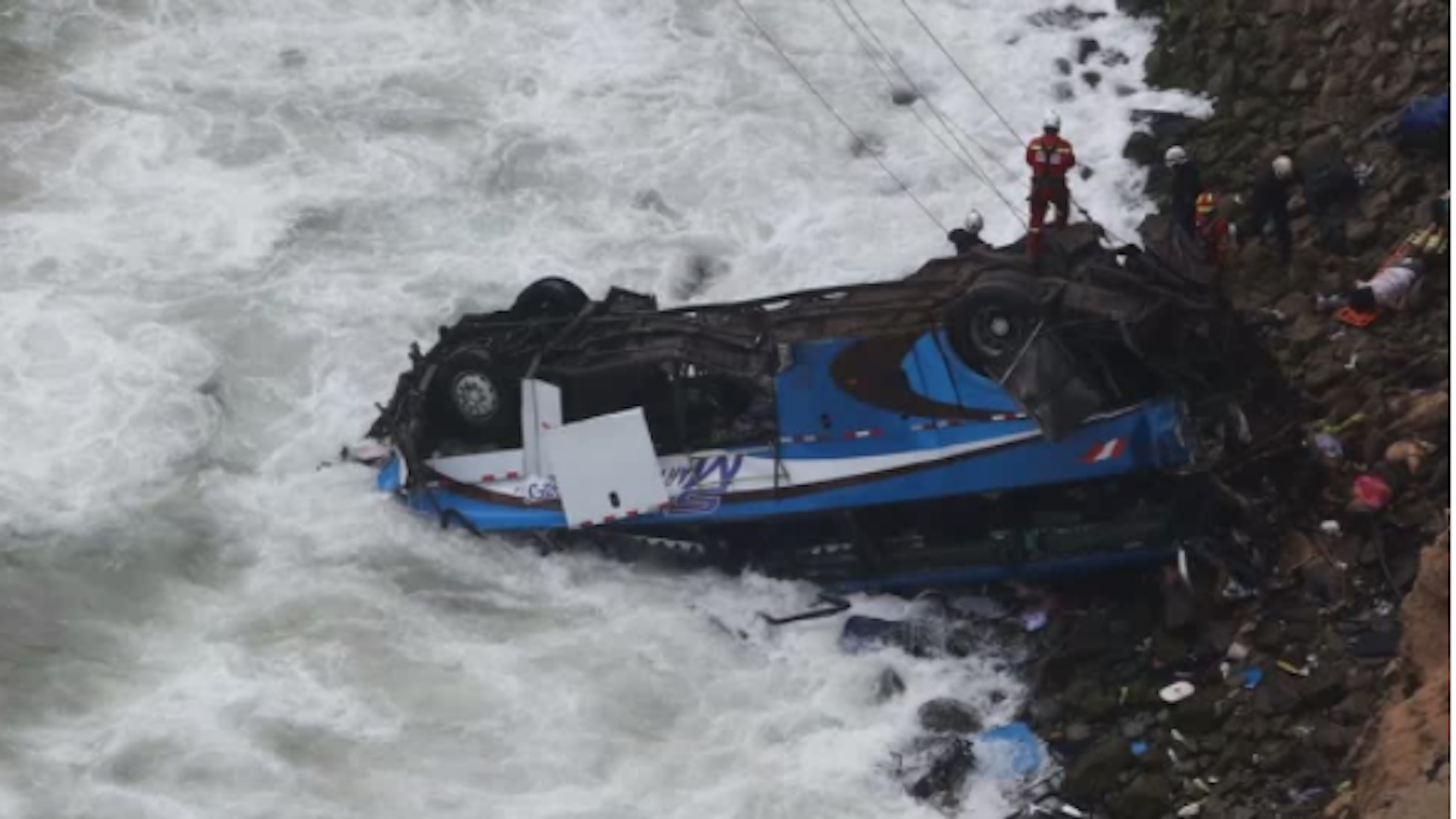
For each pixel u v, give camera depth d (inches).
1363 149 2546.8
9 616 2207.2
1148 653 2011.6
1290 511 2081.7
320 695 2090.3
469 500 2277.3
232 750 2017.7
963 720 2007.9
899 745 1987.0
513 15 3314.5
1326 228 2428.6
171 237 2837.1
